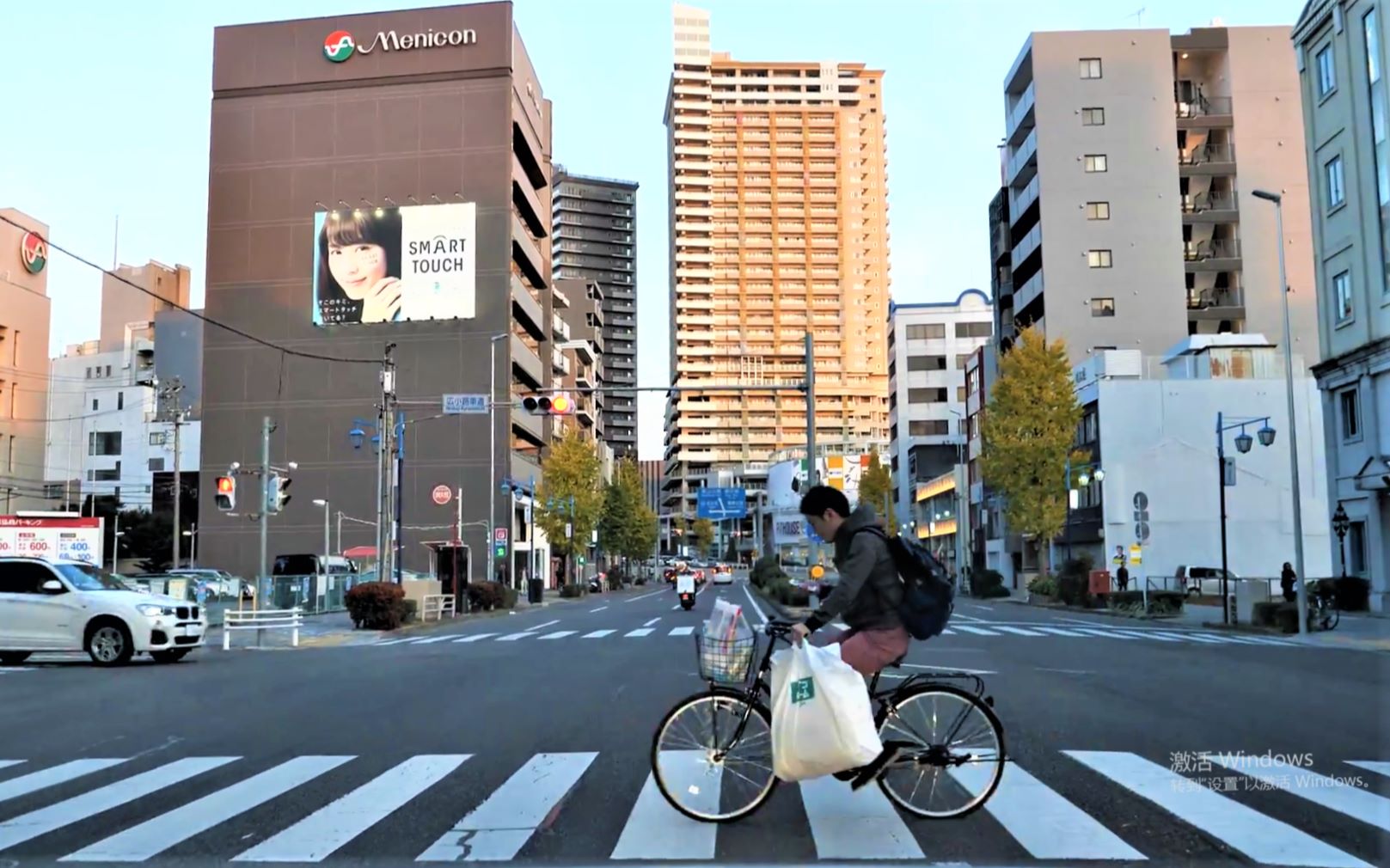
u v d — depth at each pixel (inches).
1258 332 2160.4
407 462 2034.9
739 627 228.4
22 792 272.4
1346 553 1193.4
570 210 7185.0
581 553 2433.6
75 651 630.5
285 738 353.7
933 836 217.0
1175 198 2165.4
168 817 241.8
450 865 200.8
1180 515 1781.5
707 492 2470.5
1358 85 1138.0
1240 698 442.0
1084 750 312.5
